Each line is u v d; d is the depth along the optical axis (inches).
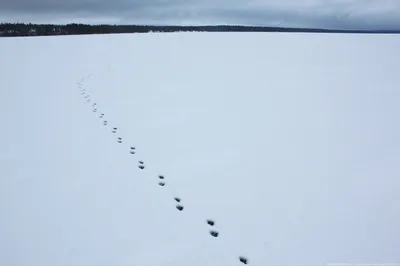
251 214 100.5
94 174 127.8
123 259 81.7
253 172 127.7
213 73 376.8
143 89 299.6
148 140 166.4
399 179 118.1
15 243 86.9
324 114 203.0
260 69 391.9
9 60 490.0
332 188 113.8
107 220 97.7
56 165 135.8
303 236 89.9
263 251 84.7
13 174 126.5
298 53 526.9
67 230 92.8
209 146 156.6
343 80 305.4
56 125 191.5
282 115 204.8
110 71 407.8
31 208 103.2
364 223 94.5
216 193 112.9
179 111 221.0
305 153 144.6
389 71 337.4
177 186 118.3
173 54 561.9
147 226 95.3
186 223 96.9
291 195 110.3
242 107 226.8
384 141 154.8
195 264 80.4
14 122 196.1
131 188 117.0
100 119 204.8
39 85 319.0
